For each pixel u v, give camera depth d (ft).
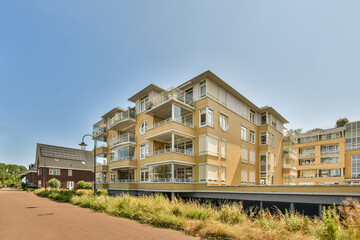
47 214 37.81
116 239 22.02
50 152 156.97
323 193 38.81
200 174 60.23
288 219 26.30
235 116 74.33
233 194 51.47
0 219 32.99
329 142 116.88
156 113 70.74
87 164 167.02
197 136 63.26
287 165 100.22
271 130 89.92
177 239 22.18
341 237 20.20
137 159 77.15
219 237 22.77
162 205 34.83
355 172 107.34
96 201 45.57
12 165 286.66
